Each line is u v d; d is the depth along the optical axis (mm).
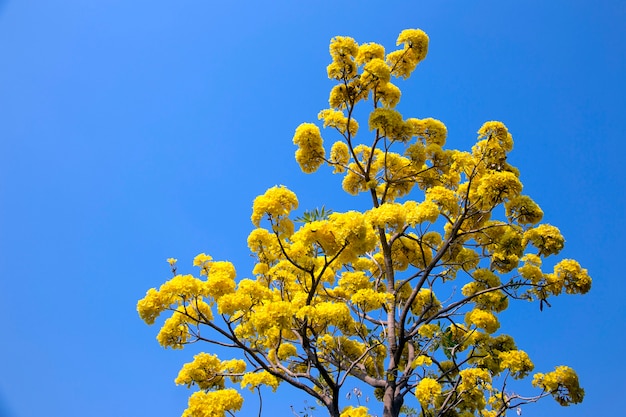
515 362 8562
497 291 9500
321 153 10305
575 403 8273
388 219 8523
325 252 8094
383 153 11305
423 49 10180
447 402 8727
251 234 9148
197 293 7945
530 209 8500
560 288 8641
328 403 8188
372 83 9906
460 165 9188
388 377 8914
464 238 10258
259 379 8828
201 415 8305
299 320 8453
